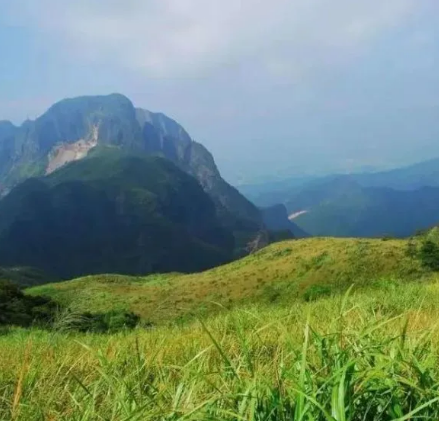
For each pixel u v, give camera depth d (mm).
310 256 82562
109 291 87125
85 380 4715
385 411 2531
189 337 7797
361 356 2922
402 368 2838
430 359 2789
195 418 2422
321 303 13578
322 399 2529
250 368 3379
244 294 79438
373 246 77438
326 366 2854
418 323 5551
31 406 3586
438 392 2350
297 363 3025
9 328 19922
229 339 5801
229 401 2773
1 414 3424
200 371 3412
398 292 16188
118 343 7578
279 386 2775
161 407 2734
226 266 105188
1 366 6121
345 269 70375
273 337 5613
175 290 88750
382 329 4293
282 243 103438
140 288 94500
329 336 3303
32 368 4855
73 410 3479
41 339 8422
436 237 66812
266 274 84250
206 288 86938
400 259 65688
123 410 3068
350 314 7266
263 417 2570
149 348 6508
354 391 2572
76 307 6613
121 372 4402
